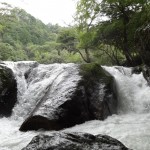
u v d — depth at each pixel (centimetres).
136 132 712
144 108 1097
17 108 1134
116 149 445
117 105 1099
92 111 930
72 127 844
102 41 2245
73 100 883
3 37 4081
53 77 1185
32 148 447
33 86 1198
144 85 1216
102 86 1000
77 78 977
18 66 1359
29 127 844
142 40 1512
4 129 890
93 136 488
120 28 1939
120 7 1889
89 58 2825
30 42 5331
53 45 4028
